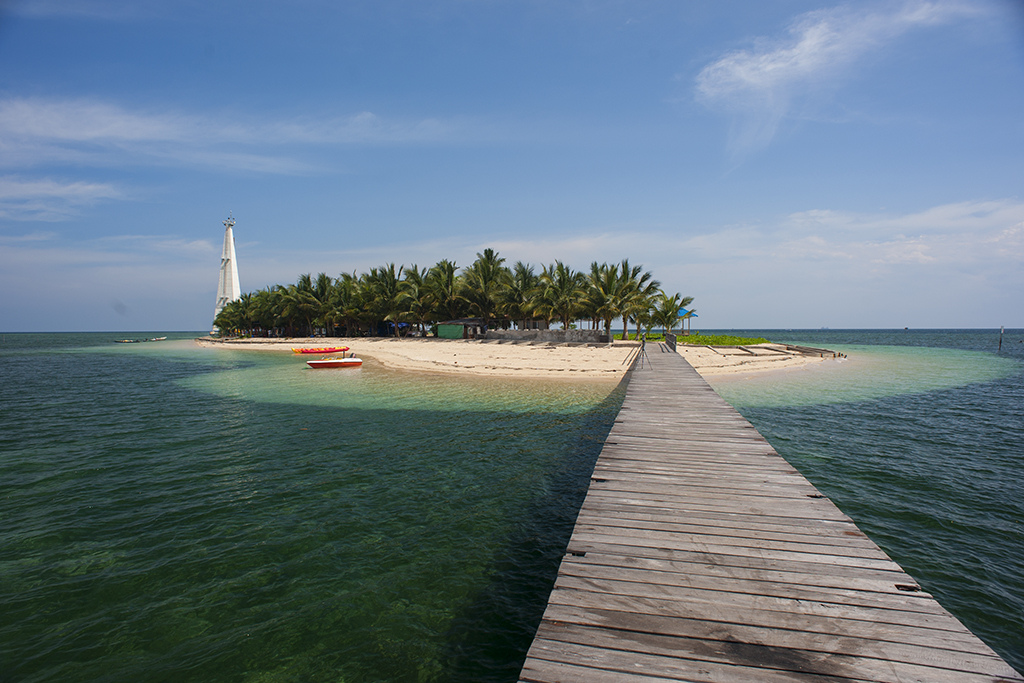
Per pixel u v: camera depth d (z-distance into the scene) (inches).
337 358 1797.5
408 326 2878.9
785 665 128.6
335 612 236.5
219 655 208.4
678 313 2180.1
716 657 131.9
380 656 207.0
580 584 169.3
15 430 639.1
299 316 3152.1
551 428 617.3
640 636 141.3
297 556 290.4
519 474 438.3
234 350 2859.3
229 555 291.9
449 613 235.8
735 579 171.2
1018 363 1611.7
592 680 124.4
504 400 824.9
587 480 422.3
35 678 195.3
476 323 2305.6
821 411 702.5
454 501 375.2
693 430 398.9
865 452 487.8
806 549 192.9
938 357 1886.1
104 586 259.8
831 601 156.8
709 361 1267.2
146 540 312.5
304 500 378.3
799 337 5319.9
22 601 246.7
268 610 238.5
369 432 602.5
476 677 194.2
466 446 533.0
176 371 1525.6
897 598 157.8
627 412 476.1
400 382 1081.4
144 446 548.1
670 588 165.9
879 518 330.6
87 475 444.8
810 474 419.5
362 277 2851.9
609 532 209.8
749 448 343.3
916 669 126.0
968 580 257.0
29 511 360.8
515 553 293.4
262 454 509.0
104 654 209.5
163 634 221.9
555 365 1239.5
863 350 2402.8
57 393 1007.6
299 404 820.6
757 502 242.4
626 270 1856.5
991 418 655.8
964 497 366.6
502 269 2285.9
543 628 146.1
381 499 379.6
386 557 288.8
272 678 195.5
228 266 4377.5
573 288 1953.7
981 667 126.0
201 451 524.4
